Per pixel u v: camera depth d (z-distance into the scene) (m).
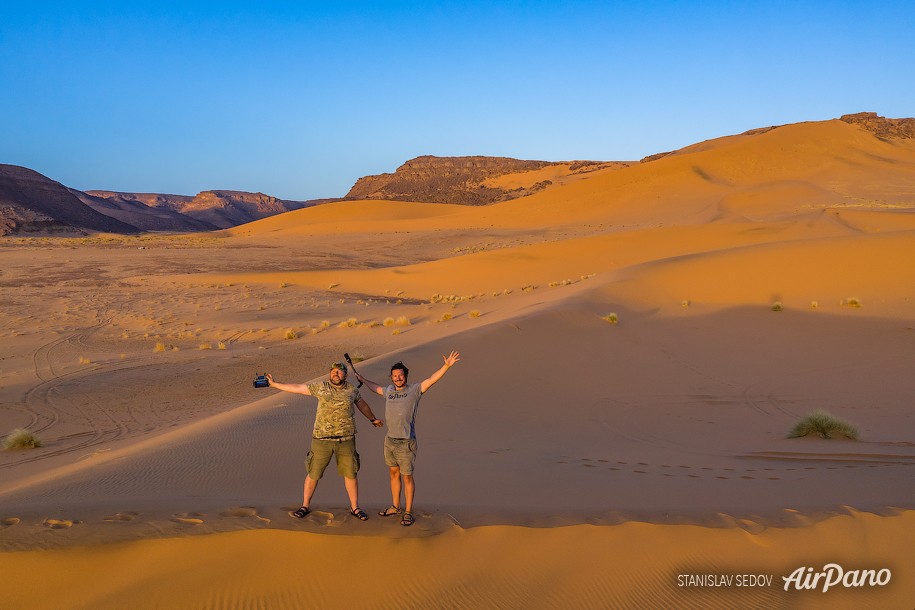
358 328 31.88
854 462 9.93
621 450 10.89
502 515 5.97
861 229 55.09
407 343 26.27
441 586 4.82
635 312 26.59
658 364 19.14
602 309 25.97
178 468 8.09
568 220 116.94
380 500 7.01
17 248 80.75
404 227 126.50
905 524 6.13
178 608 4.41
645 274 33.50
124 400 18.38
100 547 4.81
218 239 117.06
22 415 16.73
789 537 5.81
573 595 4.84
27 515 5.43
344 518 5.76
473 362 16.53
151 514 5.48
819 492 7.80
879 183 113.38
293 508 5.89
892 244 34.12
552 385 15.83
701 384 17.22
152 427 15.43
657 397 15.79
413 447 5.95
